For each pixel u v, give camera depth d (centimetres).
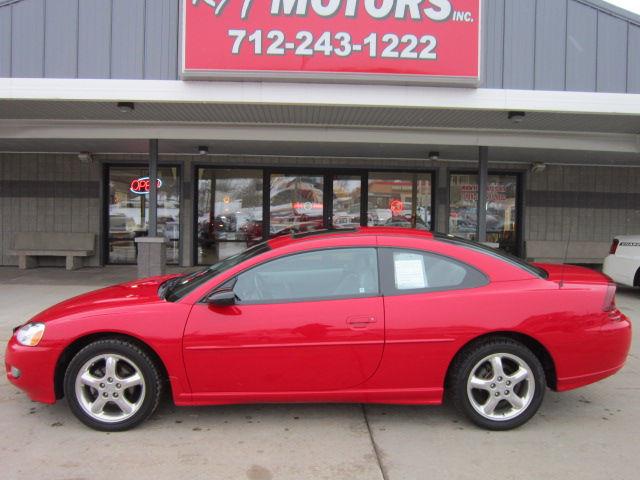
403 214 1274
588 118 797
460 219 1291
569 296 380
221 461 335
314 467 328
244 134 902
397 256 391
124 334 371
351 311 370
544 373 387
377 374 370
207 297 375
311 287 383
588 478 316
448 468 327
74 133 896
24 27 715
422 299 375
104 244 1234
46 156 1223
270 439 366
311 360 367
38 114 834
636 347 604
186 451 348
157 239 883
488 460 338
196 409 417
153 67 721
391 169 1259
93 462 333
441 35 711
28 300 812
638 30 747
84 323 370
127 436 369
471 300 375
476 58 715
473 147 1035
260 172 1252
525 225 1293
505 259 399
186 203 1221
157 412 409
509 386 375
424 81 713
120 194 1243
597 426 392
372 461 336
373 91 723
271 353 365
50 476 315
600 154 1116
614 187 1312
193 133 898
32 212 1227
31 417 401
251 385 369
